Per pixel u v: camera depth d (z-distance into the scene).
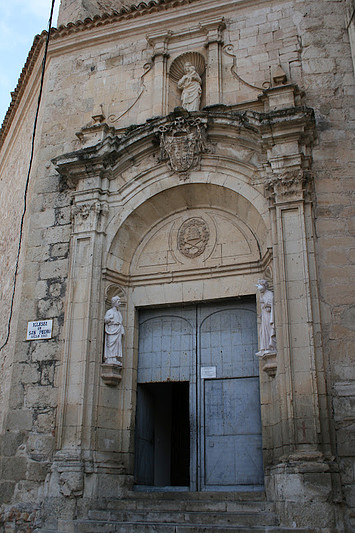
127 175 12.91
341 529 8.55
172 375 12.12
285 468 9.05
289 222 10.77
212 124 12.25
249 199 11.65
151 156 12.90
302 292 10.20
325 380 9.64
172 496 10.61
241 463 11.02
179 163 12.41
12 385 11.98
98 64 14.72
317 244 10.70
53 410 11.46
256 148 11.88
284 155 11.16
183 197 12.67
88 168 12.74
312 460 8.97
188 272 12.35
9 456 11.43
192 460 11.34
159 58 13.94
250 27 13.38
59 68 15.16
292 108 11.16
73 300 11.96
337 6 12.73
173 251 12.66
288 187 10.96
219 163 12.20
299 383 9.65
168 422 14.42
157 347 12.45
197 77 13.52
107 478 10.77
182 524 9.06
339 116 11.61
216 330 12.16
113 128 13.29
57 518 10.12
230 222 12.41
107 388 11.62
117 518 9.77
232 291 11.91
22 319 12.53
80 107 14.40
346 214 10.78
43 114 14.75
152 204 12.70
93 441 10.95
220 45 13.46
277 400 10.20
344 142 11.35
